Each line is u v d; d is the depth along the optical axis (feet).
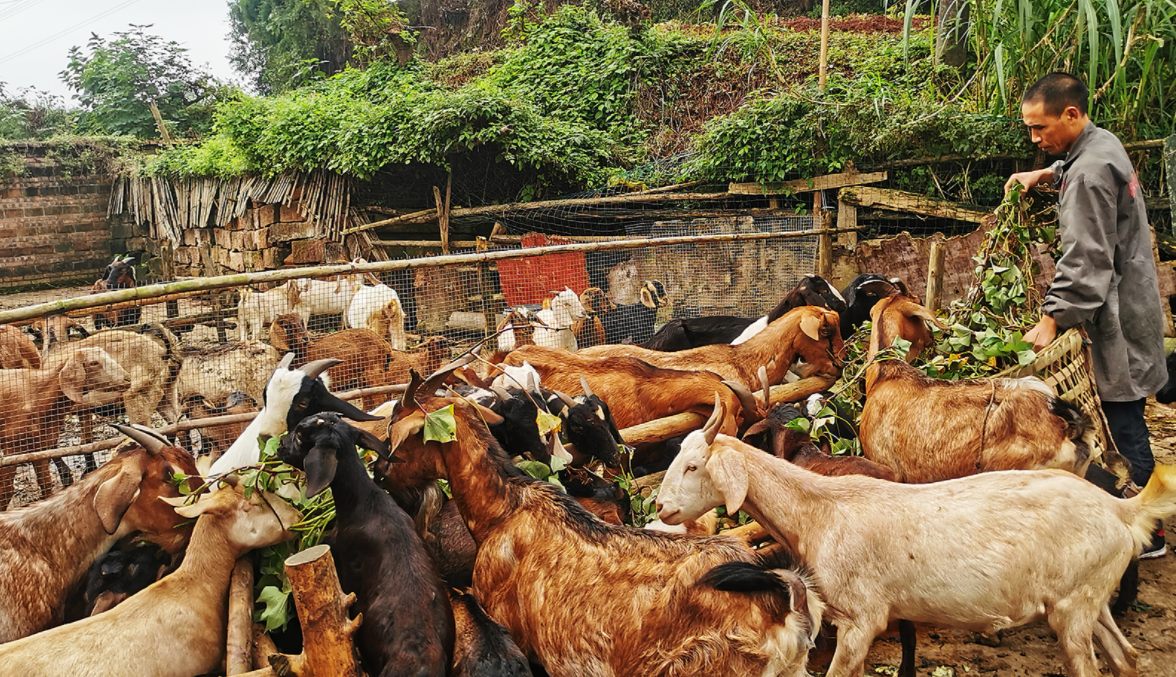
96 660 9.32
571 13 60.29
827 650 11.66
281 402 13.12
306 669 9.06
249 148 50.70
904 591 10.52
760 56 53.42
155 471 11.63
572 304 27.53
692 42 56.24
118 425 11.62
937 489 10.82
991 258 16.03
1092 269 13.58
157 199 63.36
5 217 67.87
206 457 13.58
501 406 12.83
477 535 10.79
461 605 9.96
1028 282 15.98
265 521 10.79
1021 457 12.68
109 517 10.80
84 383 19.84
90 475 11.94
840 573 10.60
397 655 8.87
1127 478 12.43
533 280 32.68
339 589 8.82
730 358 18.12
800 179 36.24
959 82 39.22
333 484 10.26
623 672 9.35
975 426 13.11
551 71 57.36
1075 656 10.26
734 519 14.46
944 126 32.68
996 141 31.86
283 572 11.09
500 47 72.79
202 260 58.59
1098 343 14.47
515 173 46.91
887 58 47.62
